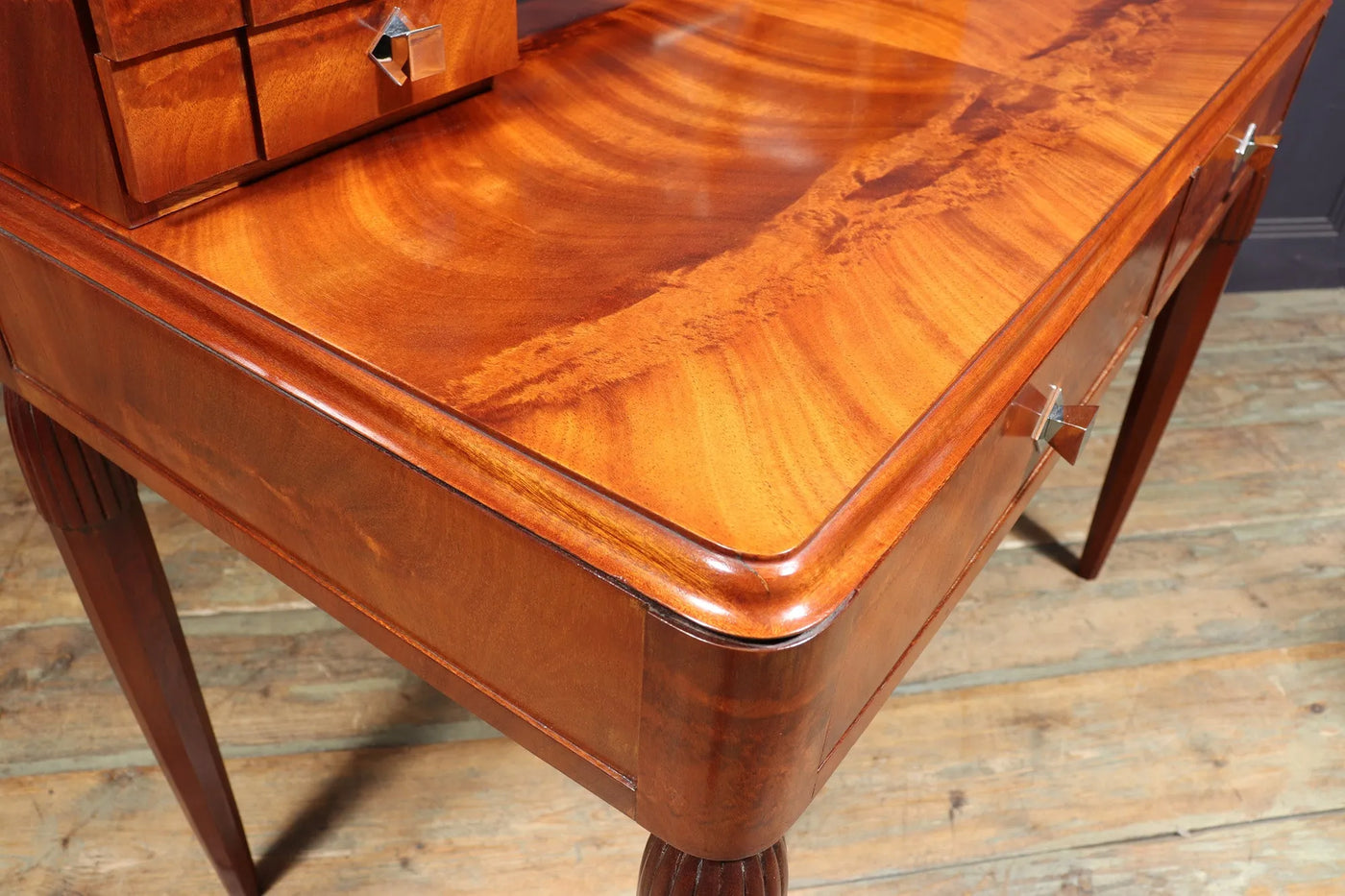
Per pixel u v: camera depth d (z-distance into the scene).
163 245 0.49
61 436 0.63
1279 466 1.40
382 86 0.56
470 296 0.47
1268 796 1.03
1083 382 0.63
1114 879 0.96
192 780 0.82
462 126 0.61
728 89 0.67
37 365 0.58
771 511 0.37
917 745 1.06
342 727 1.05
